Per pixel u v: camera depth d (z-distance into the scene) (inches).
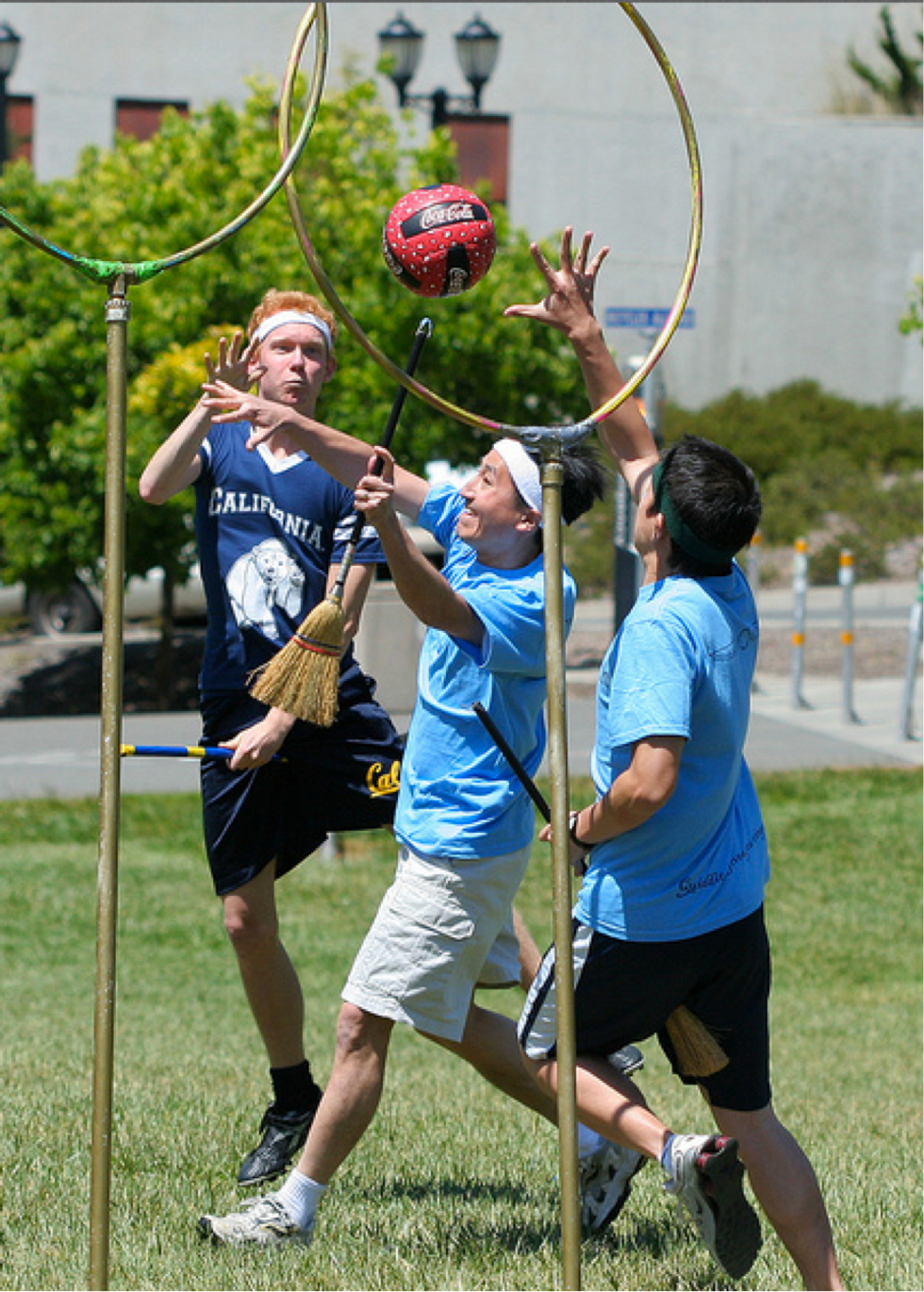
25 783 2156.7
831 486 4517.7
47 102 4842.5
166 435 2554.1
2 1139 732.0
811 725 2460.6
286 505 686.5
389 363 455.8
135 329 2581.2
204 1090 905.5
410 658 1953.7
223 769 689.6
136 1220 620.7
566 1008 449.1
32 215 2807.6
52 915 1660.9
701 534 511.5
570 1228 446.9
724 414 4995.1
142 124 4886.8
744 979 529.0
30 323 2748.5
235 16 4859.7
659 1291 546.0
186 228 2610.7
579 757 2151.8
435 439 2714.1
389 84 4933.6
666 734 493.4
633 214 5182.1
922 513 4360.2
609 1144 608.1
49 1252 566.6
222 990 1422.2
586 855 546.0
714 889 520.7
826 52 5398.6
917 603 2351.1
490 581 595.5
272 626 684.1
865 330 5398.6
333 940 1595.7
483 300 2709.2
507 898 603.5
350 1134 596.1
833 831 1926.7
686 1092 1012.5
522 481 585.0
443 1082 1028.5
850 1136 833.5
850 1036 1277.1
